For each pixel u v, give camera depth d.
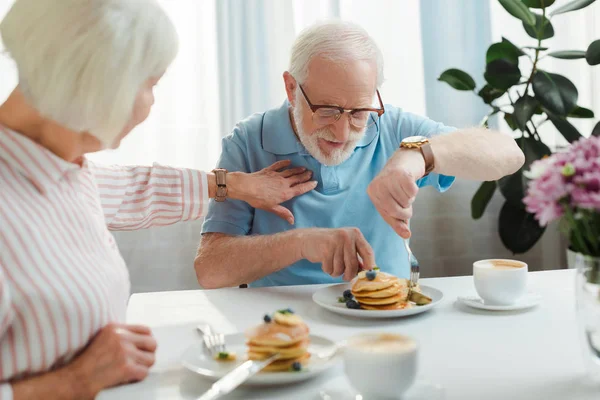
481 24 2.59
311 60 1.49
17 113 0.90
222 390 0.76
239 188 1.51
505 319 1.09
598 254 0.79
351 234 1.34
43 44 0.80
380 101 1.63
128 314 1.19
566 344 0.96
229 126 2.45
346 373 0.77
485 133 1.58
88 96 0.82
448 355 0.92
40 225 0.85
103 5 0.81
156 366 0.91
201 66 2.41
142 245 2.46
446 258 2.68
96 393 0.82
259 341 0.84
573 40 2.69
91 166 1.27
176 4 2.38
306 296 1.30
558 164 0.79
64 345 0.83
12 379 0.82
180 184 1.42
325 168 1.65
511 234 2.42
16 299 0.80
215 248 1.54
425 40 2.55
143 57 0.85
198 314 1.19
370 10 2.51
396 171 1.26
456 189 2.65
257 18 2.44
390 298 1.14
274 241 1.45
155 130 2.39
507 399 0.77
